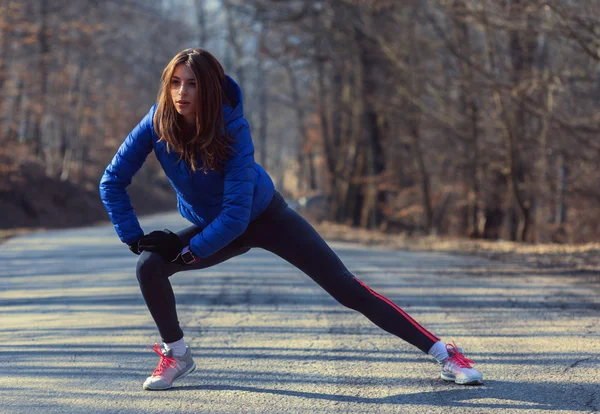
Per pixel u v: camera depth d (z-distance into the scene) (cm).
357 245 1484
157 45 5191
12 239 1778
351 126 3114
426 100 2236
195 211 364
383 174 2683
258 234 365
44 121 4091
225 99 340
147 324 582
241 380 404
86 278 889
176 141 338
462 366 386
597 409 339
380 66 2372
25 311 659
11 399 373
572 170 1920
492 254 1141
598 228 2295
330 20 2427
